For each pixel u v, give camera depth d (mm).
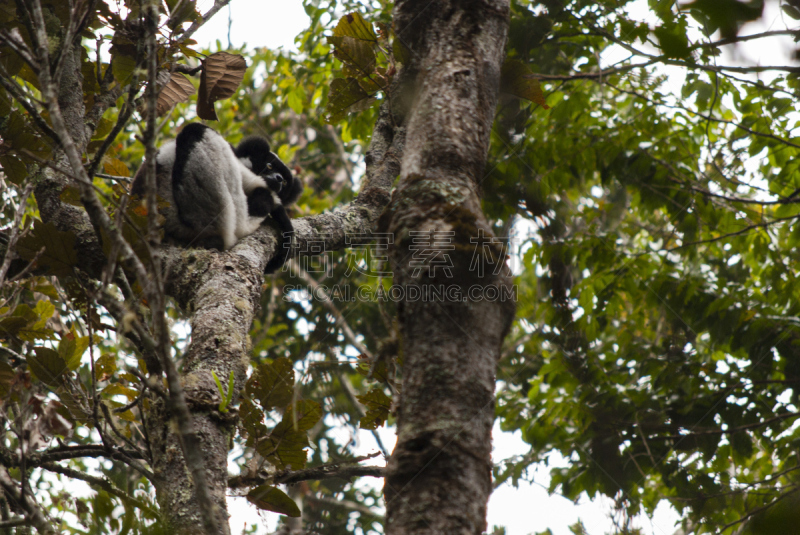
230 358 5582
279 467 5254
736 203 11922
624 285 11945
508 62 6672
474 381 3088
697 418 10750
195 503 4289
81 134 7246
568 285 12492
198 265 6945
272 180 10688
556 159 12078
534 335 12367
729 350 11438
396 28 4996
